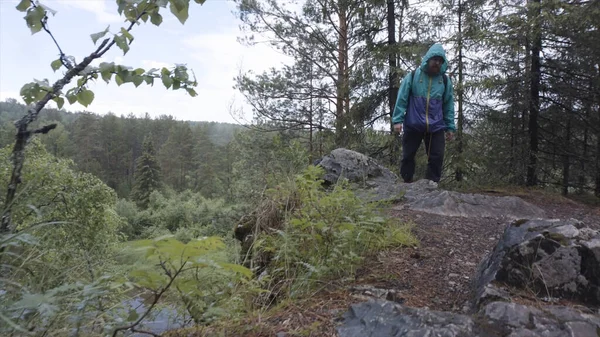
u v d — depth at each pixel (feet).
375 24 44.29
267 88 50.67
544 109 42.52
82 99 7.69
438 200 16.03
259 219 12.55
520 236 7.93
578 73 39.47
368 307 6.95
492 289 7.16
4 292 6.04
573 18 31.17
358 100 45.42
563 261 7.28
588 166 45.11
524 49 36.76
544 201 22.03
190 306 7.13
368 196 14.25
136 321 6.53
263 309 7.99
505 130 44.06
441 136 19.08
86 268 7.82
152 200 144.87
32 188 8.59
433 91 18.74
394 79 41.29
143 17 7.70
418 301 8.07
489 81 35.86
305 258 9.91
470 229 13.30
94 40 7.08
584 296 7.00
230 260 10.44
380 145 45.14
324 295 8.39
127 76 7.44
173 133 247.91
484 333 5.80
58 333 5.97
